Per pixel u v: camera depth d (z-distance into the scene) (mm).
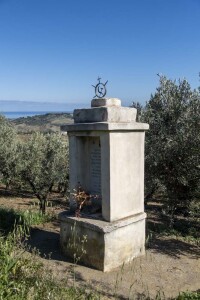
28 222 8750
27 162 11266
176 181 9211
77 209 6758
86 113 6727
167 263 6738
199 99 8930
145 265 6566
